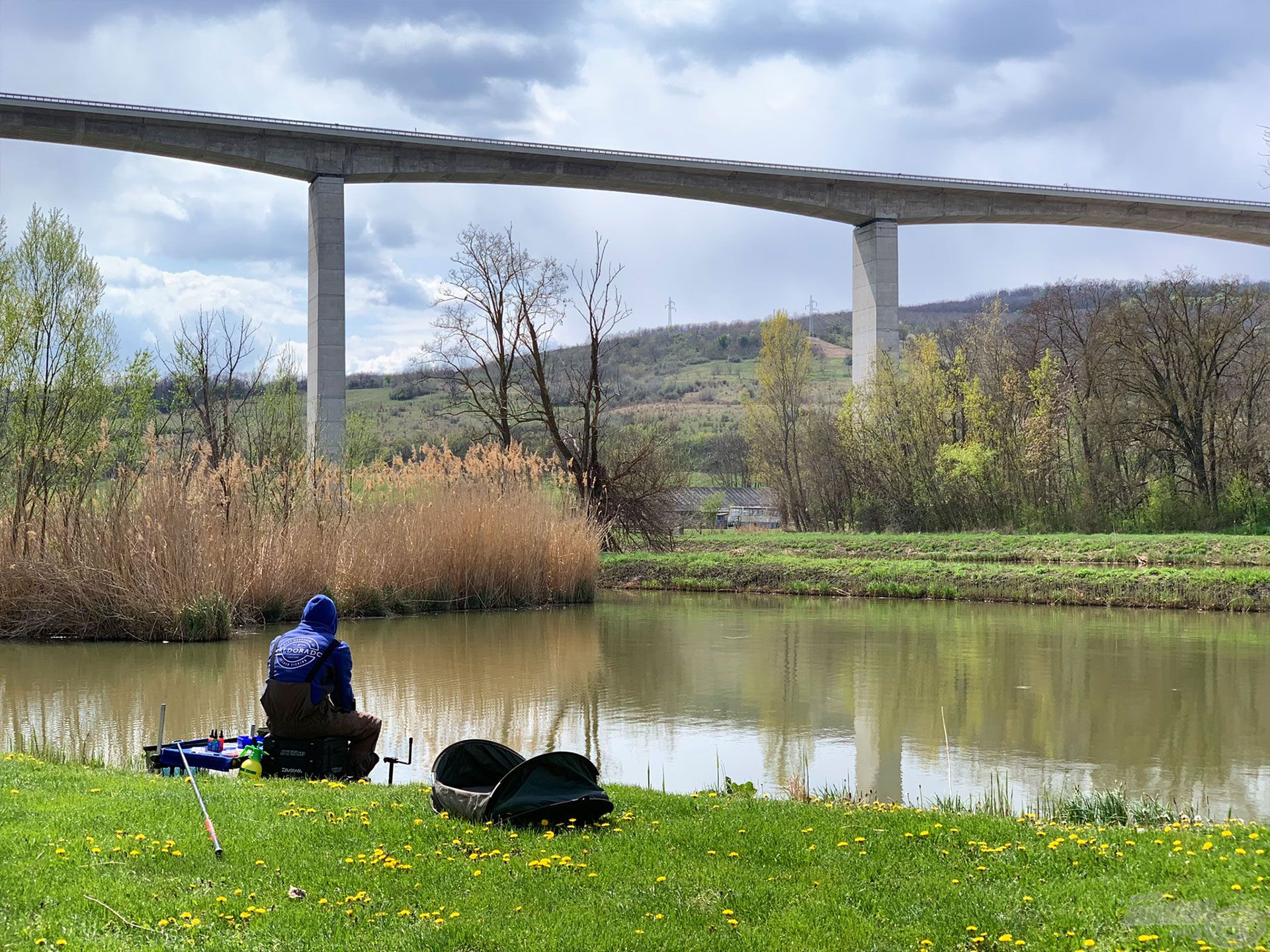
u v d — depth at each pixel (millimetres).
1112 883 5762
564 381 72750
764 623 23438
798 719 13602
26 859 5898
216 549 21719
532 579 26953
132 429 25875
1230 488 46062
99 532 20672
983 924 5227
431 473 26984
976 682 16172
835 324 148500
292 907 5270
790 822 7215
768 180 56062
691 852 6367
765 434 60312
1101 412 47688
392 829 6684
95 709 13961
